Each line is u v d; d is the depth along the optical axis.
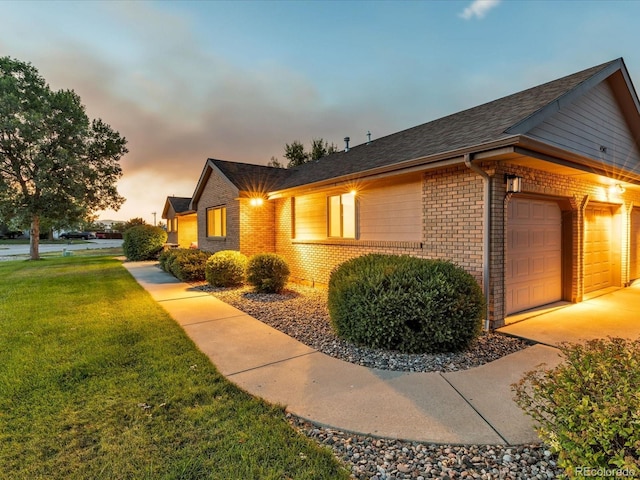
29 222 18.56
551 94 6.13
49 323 5.69
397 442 2.50
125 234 19.22
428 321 4.20
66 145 18.78
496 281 5.32
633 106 7.79
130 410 2.90
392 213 7.26
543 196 6.46
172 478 2.09
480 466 2.23
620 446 1.70
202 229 14.89
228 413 2.86
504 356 4.23
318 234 9.74
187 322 5.89
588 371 1.97
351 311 4.61
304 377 3.62
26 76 17.84
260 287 8.65
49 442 2.45
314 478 2.11
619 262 9.03
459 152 5.07
